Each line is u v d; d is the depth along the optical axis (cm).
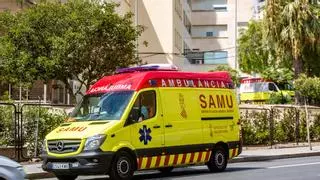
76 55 2669
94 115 1897
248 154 2866
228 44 9200
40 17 2745
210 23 9244
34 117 2456
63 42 2625
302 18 4766
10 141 2402
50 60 2641
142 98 1903
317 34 4828
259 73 6681
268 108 3488
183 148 2006
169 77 2009
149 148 1888
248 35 6806
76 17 2705
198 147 2072
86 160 1744
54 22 2752
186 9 7850
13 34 2744
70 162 1767
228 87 2253
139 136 1861
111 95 1923
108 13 2770
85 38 2666
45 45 2730
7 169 1189
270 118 3444
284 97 5409
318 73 5069
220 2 9294
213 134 2141
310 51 4925
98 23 2691
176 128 1988
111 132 1783
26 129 2441
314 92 4191
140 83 1914
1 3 4328
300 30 4772
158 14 6047
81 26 2684
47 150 1830
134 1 5991
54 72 2692
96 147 1748
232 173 2102
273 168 2289
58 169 1788
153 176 2053
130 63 2841
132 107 1862
